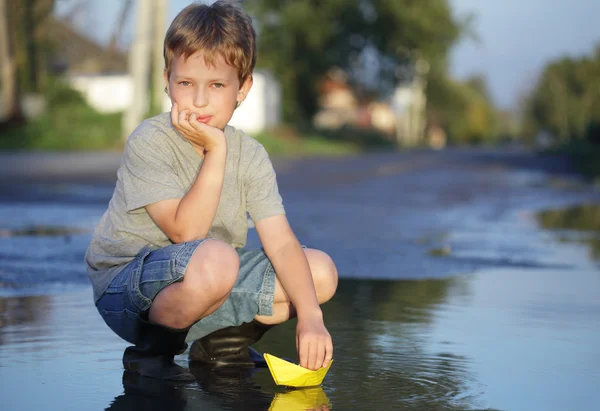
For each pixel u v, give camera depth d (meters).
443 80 47.03
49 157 17.27
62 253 4.40
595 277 3.96
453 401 1.81
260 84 31.44
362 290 3.46
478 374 2.06
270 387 1.92
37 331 2.49
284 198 9.41
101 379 1.95
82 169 13.52
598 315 2.93
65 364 2.09
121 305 2.08
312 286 2.10
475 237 5.85
